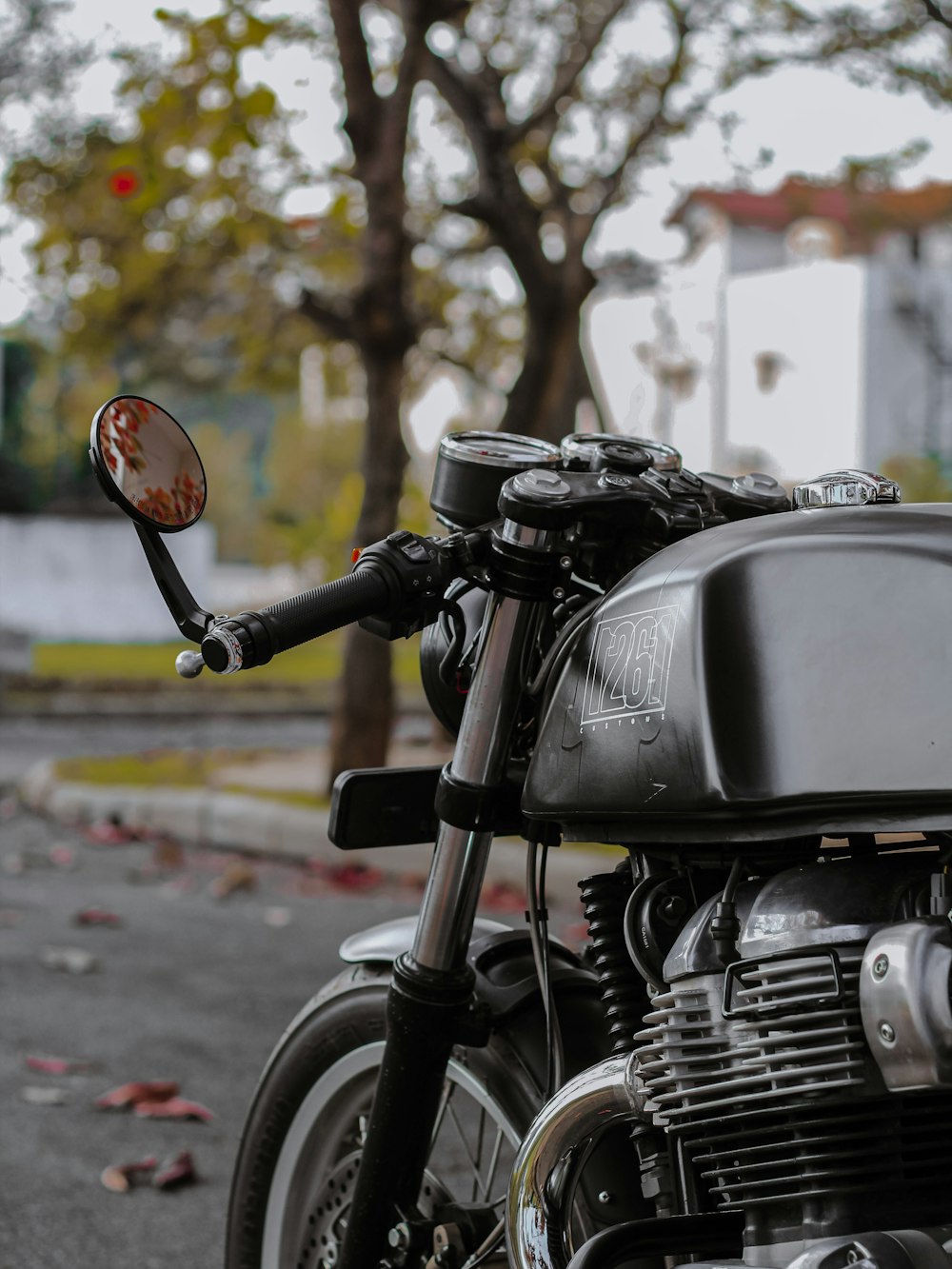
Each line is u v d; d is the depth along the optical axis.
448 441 1.48
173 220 8.95
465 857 1.42
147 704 16.59
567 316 7.62
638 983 1.35
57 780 8.85
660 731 1.17
